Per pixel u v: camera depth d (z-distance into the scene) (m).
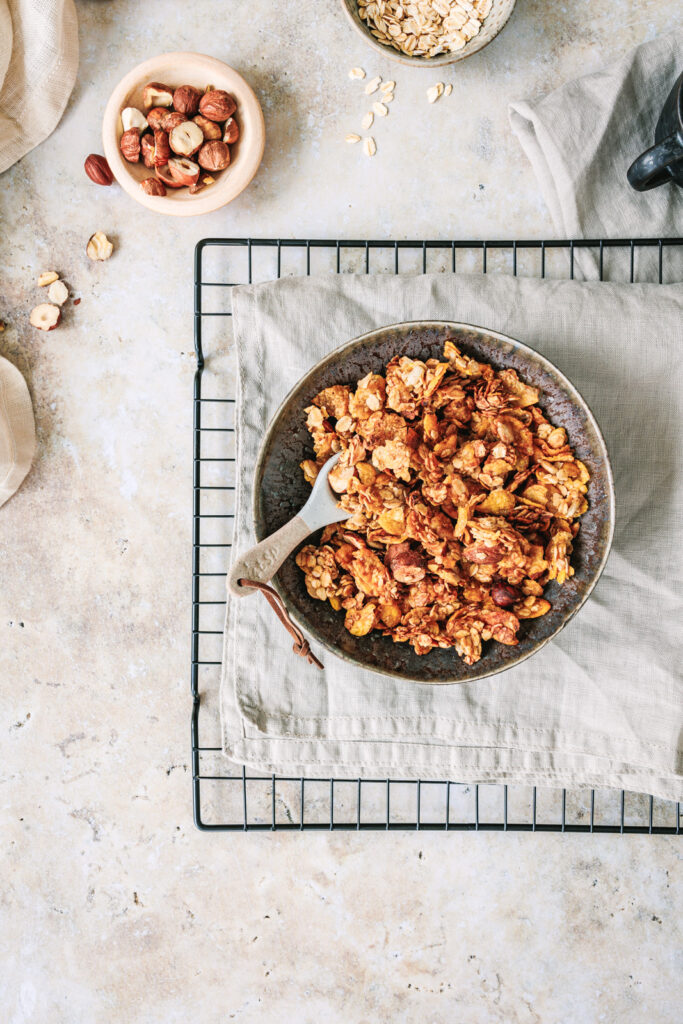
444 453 0.66
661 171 0.69
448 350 0.66
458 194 0.77
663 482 0.72
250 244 0.75
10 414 0.76
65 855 0.78
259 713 0.72
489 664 0.67
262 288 0.72
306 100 0.77
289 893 0.78
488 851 0.78
